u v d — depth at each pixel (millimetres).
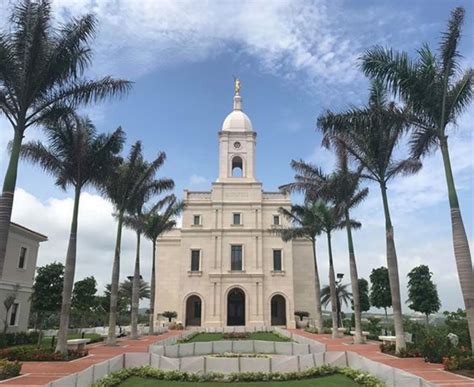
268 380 16594
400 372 14141
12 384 14539
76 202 23859
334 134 24297
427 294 37594
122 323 69688
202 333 45250
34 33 18172
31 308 33625
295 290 59438
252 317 54938
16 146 17812
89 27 19453
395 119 21594
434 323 38250
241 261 57219
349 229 32656
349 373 16750
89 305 51125
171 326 53812
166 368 17562
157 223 42906
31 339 30609
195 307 57406
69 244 23188
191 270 56938
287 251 57531
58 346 21734
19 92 18250
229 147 62594
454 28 19500
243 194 59812
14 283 32906
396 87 20125
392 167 25172
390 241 24141
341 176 31906
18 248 33875
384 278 44156
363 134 24125
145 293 71562
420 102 20078
